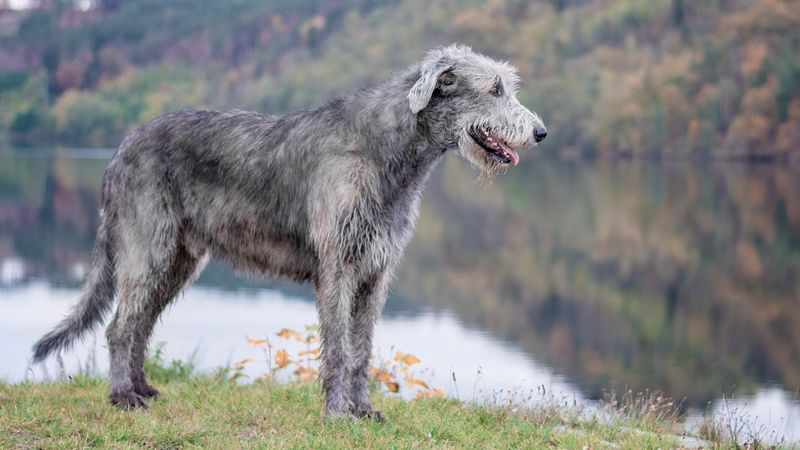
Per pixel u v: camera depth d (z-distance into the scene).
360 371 6.20
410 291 21.27
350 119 5.96
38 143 119.00
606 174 62.75
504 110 5.92
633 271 25.38
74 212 37.81
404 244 6.17
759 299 21.28
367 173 5.88
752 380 13.41
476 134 6.00
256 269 6.39
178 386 7.04
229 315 16.05
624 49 86.25
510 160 6.00
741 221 36.22
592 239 32.12
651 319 18.83
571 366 13.78
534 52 91.50
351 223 5.84
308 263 6.16
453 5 104.81
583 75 85.38
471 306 19.34
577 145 83.25
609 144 80.25
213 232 6.33
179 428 5.52
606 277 24.44
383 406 6.60
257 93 107.88
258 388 7.07
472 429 6.02
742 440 6.59
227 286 19.86
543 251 29.31
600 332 17.11
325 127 6.01
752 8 76.75
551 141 84.88
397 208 6.03
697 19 83.06
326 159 5.93
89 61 131.25
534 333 16.48
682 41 82.25
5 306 17.23
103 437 5.34
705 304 20.72
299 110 6.32
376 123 5.92
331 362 5.93
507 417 6.41
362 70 101.88
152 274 6.26
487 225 36.69
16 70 131.00
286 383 7.59
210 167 6.27
